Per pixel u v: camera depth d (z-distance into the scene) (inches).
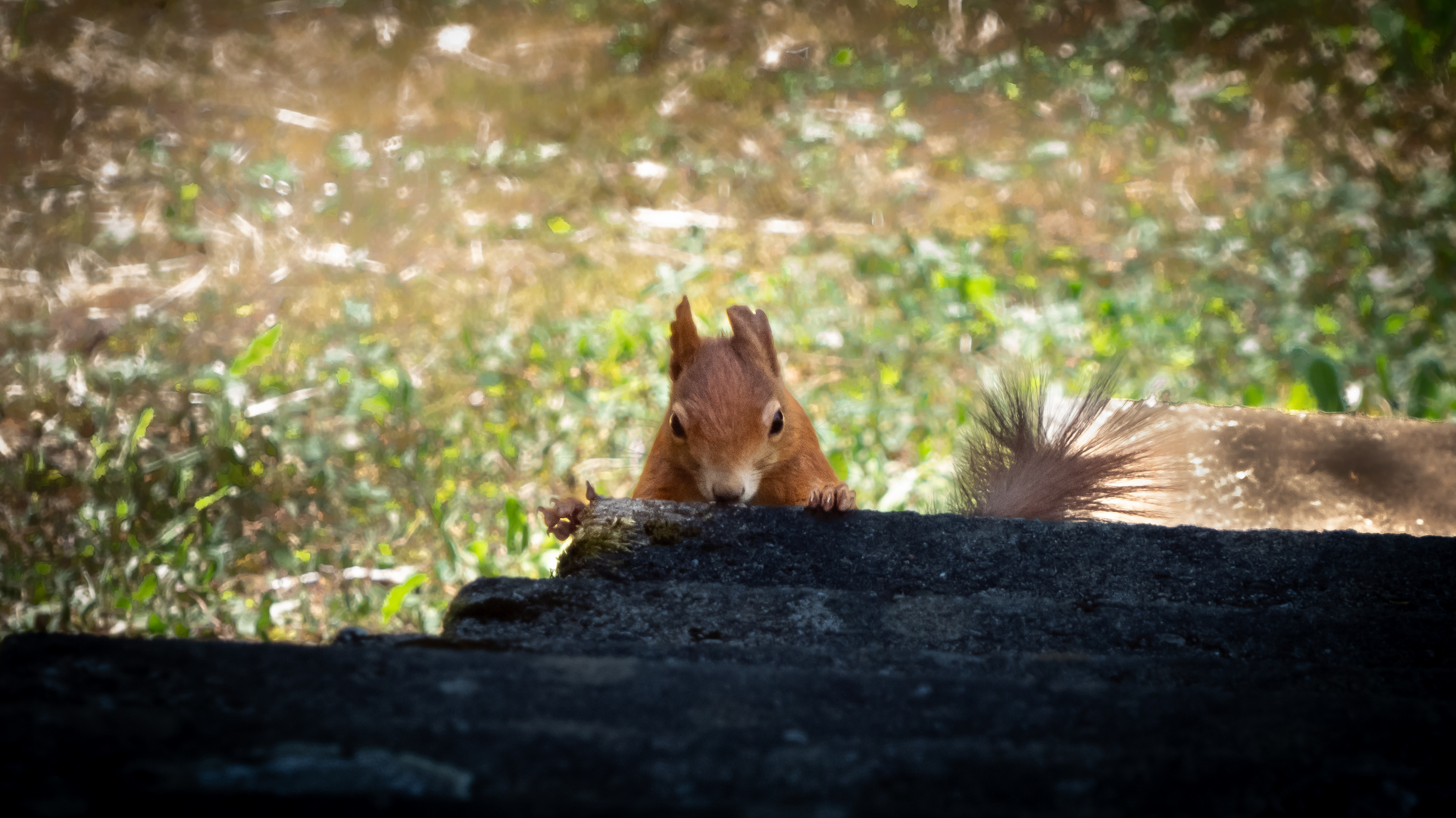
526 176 712.4
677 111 803.4
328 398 475.8
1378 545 227.5
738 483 266.1
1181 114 782.5
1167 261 627.8
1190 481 331.0
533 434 456.4
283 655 142.7
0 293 563.2
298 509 402.3
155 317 542.3
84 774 113.7
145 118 748.0
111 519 371.9
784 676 144.6
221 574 359.3
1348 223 654.5
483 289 591.5
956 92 829.8
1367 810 117.6
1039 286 586.2
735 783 118.6
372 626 340.8
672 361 293.6
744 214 687.7
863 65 861.8
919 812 112.0
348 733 123.3
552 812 106.3
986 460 322.7
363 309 543.2
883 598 204.5
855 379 508.7
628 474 438.6
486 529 394.6
